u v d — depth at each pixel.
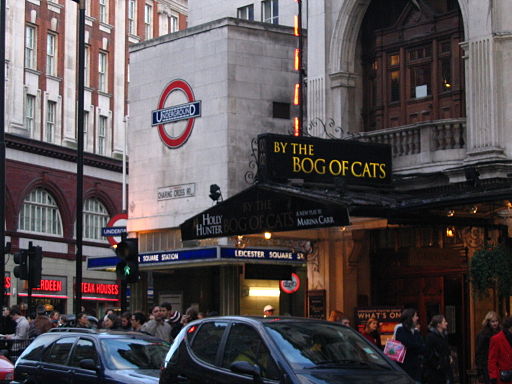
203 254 24.30
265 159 18.14
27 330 21.61
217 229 18.44
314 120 22.77
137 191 27.62
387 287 22.52
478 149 19.23
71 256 51.75
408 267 22.09
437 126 20.25
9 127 48.03
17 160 48.09
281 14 28.94
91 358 14.78
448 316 21.14
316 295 22.33
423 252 21.81
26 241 48.50
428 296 21.62
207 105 26.02
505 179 18.80
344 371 10.61
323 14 22.75
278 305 28.38
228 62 25.67
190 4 31.72
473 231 19.17
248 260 23.98
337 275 22.11
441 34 21.12
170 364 12.14
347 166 19.09
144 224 27.28
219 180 25.48
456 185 19.47
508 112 19.14
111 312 19.72
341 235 22.08
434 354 14.52
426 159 20.31
